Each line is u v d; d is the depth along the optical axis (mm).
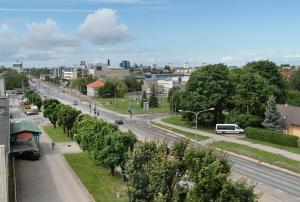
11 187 50969
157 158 34188
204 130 98875
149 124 113938
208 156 30266
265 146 77438
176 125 108125
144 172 34219
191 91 99812
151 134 95625
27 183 53062
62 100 191000
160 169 32062
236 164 64500
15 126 79250
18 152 67000
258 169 61125
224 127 93188
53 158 68875
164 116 131625
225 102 98750
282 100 111188
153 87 183250
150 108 155750
